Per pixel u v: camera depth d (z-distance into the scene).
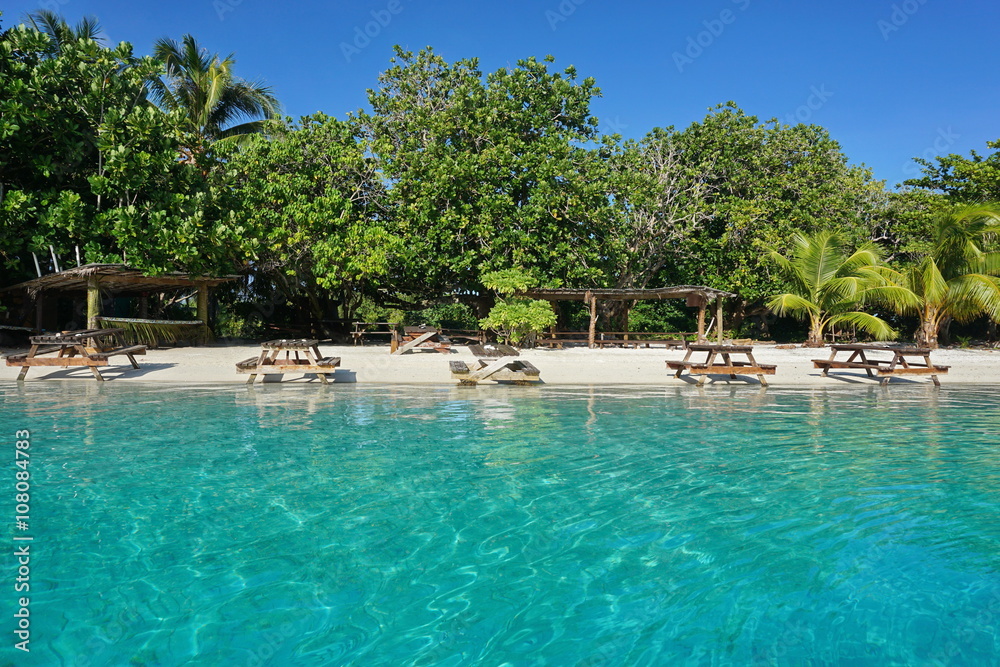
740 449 7.11
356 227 23.88
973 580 3.72
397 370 15.66
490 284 23.80
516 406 10.47
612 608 3.42
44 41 19.80
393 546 4.22
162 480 5.68
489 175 26.05
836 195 31.92
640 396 12.00
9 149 19.83
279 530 4.48
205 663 2.87
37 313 21.59
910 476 5.96
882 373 14.09
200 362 16.53
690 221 30.08
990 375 16.48
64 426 8.31
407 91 28.84
